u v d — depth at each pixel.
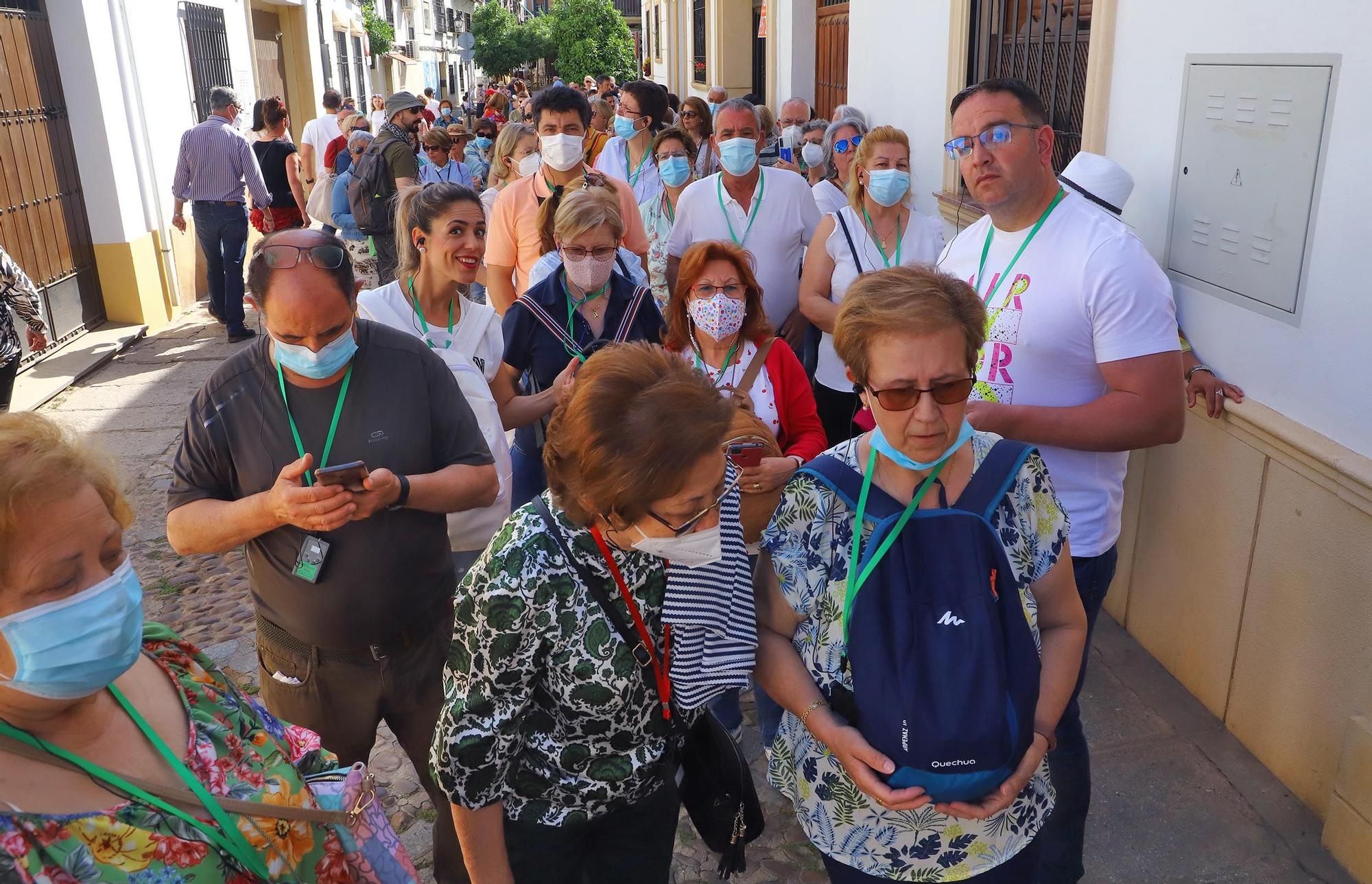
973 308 1.79
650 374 1.63
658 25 26.44
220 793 1.42
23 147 8.01
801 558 1.90
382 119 15.57
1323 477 2.91
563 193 4.36
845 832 1.95
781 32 11.18
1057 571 1.96
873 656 1.77
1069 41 4.64
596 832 2.16
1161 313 2.60
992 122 2.64
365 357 2.43
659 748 1.98
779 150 9.05
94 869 1.25
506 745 1.84
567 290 3.80
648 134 6.21
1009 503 1.89
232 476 2.41
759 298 3.34
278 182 11.20
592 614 1.80
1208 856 2.98
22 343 7.96
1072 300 2.66
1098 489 2.75
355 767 1.65
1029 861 2.00
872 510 1.84
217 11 12.20
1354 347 2.78
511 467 3.49
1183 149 3.50
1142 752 3.40
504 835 1.99
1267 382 3.15
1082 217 2.70
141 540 5.34
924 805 1.76
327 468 2.32
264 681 2.55
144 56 9.61
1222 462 3.39
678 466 1.58
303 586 2.37
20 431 1.26
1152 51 3.67
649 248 5.47
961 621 1.75
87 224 9.05
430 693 2.56
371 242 8.77
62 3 8.50
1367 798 2.79
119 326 9.31
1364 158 2.70
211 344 9.12
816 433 3.37
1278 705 3.20
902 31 6.80
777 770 2.11
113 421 7.13
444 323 3.34
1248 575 3.30
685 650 1.83
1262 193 3.10
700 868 3.04
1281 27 2.98
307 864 1.53
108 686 1.39
